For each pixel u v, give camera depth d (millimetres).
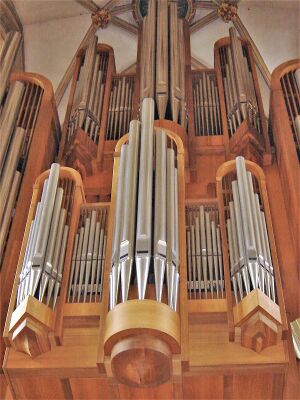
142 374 6234
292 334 6922
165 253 6797
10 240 8188
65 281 7094
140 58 11453
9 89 10578
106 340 6125
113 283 6617
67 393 6875
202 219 7750
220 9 12703
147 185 7477
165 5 12109
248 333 6438
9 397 7043
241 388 6785
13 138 9547
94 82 10945
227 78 10922
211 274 7129
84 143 9578
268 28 12477
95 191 9328
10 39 10906
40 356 6641
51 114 10133
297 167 8656
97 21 12750
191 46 12508
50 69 12125
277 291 6859
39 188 8211
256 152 9453
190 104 10273
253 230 7234
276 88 10070
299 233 8078
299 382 6664
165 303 6465
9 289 7684
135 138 8273
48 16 12641
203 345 6613
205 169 9398
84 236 7672
